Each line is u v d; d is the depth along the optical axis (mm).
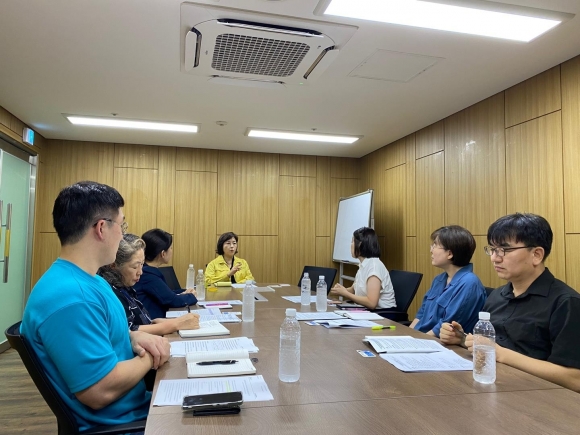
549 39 2564
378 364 1431
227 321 2164
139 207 5457
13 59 2893
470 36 2535
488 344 1411
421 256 4625
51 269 1188
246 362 1383
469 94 3545
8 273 4336
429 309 2396
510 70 3041
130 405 1256
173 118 4293
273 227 5898
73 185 1263
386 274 3230
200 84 3334
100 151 5359
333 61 2904
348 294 3080
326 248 6070
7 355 4113
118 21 2385
